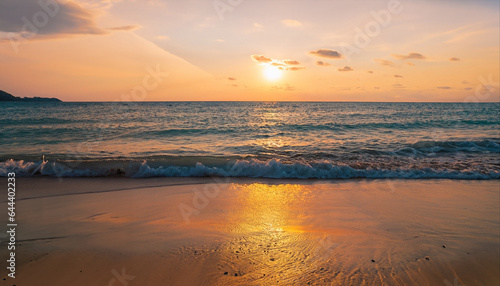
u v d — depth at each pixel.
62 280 3.07
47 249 3.74
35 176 8.74
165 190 7.25
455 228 4.73
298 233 4.39
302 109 58.12
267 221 5.02
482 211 5.66
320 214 5.45
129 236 4.20
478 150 13.05
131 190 7.24
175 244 3.91
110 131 19.52
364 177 8.87
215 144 14.96
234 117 33.69
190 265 3.37
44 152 12.37
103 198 6.48
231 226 4.71
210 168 9.10
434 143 14.39
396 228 4.71
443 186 7.74
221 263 3.41
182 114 38.44
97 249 3.74
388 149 13.36
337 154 12.22
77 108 50.06
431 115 37.41
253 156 11.64
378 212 5.57
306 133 19.56
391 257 3.66
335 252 3.75
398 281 3.15
